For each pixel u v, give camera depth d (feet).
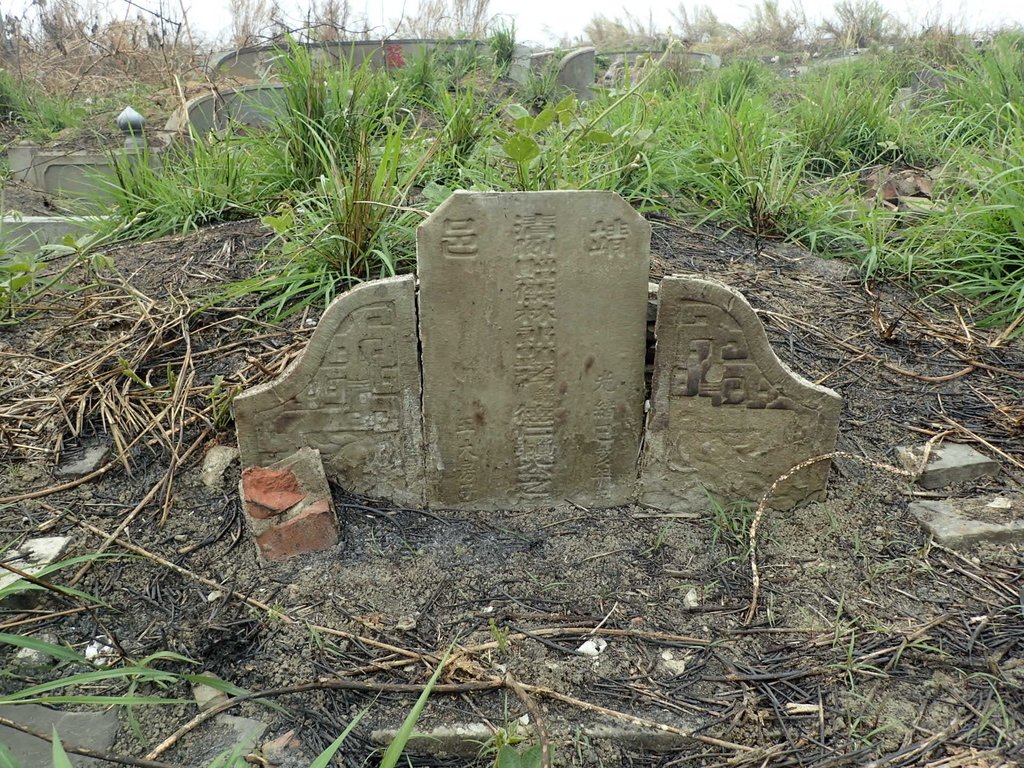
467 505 4.93
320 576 4.39
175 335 6.10
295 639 4.05
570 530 4.80
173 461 5.06
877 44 18.04
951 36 15.24
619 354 4.63
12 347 6.21
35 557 4.43
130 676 3.86
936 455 5.14
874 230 7.34
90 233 8.39
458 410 4.68
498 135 7.97
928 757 3.47
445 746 3.59
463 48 16.53
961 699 3.72
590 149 7.89
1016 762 3.42
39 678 3.88
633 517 4.91
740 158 7.75
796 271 7.05
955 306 6.66
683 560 4.58
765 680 3.86
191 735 3.58
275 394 4.59
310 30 12.64
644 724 3.65
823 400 4.67
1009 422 5.46
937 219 7.24
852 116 9.87
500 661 3.95
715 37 25.77
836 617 4.18
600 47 23.68
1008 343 6.28
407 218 6.40
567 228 4.34
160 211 7.98
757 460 4.83
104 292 6.81
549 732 3.62
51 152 13.89
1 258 6.93
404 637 4.08
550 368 4.63
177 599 4.28
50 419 5.47
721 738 3.61
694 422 4.76
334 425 4.70
